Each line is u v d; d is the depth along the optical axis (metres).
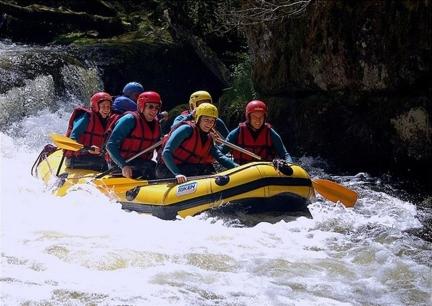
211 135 8.19
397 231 7.50
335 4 10.26
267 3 11.48
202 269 5.92
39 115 13.81
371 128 10.44
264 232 7.05
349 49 10.23
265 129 8.62
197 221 7.33
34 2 19.47
